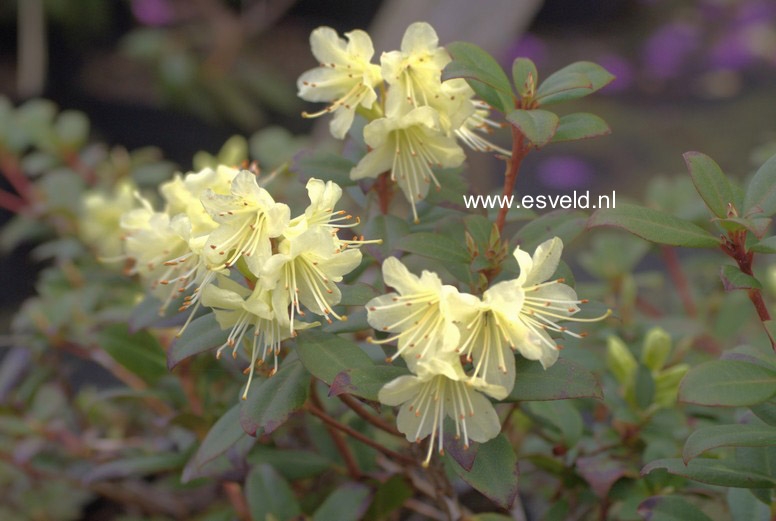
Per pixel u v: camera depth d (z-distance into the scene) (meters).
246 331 0.40
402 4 0.90
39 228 0.83
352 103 0.42
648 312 0.72
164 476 0.75
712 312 0.73
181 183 0.44
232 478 0.49
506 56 1.90
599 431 0.52
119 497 0.71
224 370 0.55
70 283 0.72
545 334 0.35
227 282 0.36
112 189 0.83
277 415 0.37
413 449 0.44
